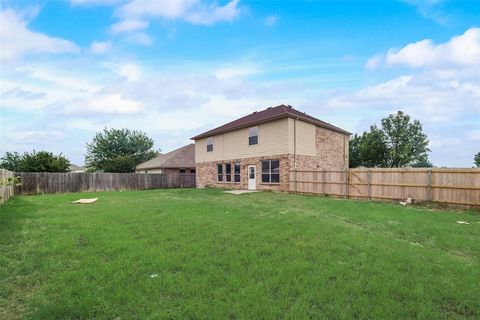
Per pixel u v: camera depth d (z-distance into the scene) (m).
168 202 12.09
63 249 4.91
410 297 3.16
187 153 33.03
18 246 5.12
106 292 3.21
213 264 4.19
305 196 15.23
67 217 8.20
